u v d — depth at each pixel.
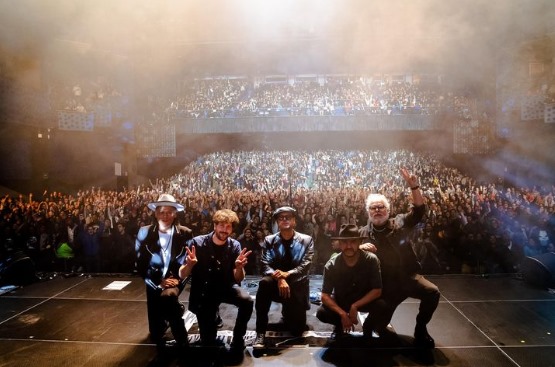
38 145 13.35
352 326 3.30
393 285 3.57
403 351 3.48
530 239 7.09
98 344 3.70
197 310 3.68
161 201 3.80
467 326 4.06
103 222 7.27
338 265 3.55
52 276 6.33
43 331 4.02
